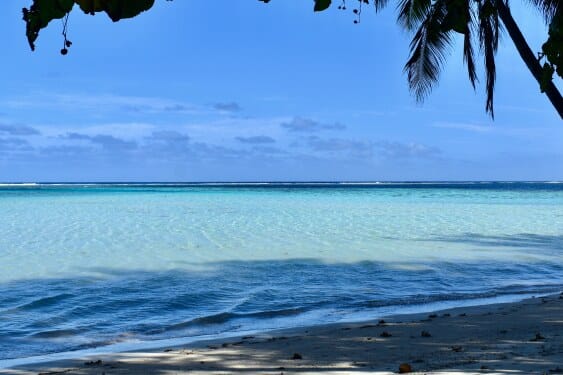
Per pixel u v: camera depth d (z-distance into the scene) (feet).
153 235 86.17
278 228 98.37
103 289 45.52
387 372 22.70
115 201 206.59
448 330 32.22
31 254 65.10
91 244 74.69
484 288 48.49
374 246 74.38
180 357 27.73
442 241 80.48
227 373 24.03
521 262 62.08
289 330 34.32
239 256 64.54
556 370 20.90
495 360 23.73
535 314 36.76
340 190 425.28
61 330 34.12
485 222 114.11
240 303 41.70
